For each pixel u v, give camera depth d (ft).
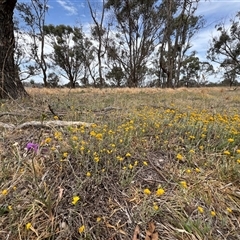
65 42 84.48
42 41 62.23
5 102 11.07
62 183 4.17
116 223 3.44
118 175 4.56
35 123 6.75
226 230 3.42
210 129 7.00
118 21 62.69
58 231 3.23
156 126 7.24
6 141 5.69
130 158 5.29
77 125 6.99
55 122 6.99
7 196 3.74
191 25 65.36
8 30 12.57
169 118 8.60
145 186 4.34
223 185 4.40
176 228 3.37
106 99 16.90
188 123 7.46
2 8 12.10
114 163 4.93
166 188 4.28
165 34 58.65
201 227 3.33
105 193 4.04
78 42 85.56
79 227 3.29
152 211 3.55
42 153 5.10
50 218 3.39
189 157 5.29
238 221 3.61
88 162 4.80
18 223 3.27
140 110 11.13
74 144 5.21
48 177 4.27
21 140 5.77
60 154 4.82
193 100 19.04
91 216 3.51
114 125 7.27
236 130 6.75
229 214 3.72
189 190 4.15
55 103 11.61
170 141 6.48
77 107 10.82
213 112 11.32
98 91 30.86
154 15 60.95
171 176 4.47
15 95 12.56
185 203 3.87
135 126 7.30
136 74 68.28
